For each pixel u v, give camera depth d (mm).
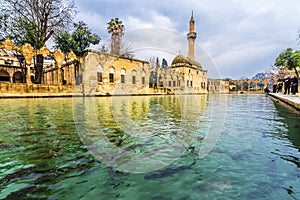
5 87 13320
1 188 1775
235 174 2096
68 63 19375
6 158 2479
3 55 27781
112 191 1747
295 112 7492
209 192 1739
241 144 3168
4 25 17672
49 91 15484
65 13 20797
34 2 19016
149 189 1785
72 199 1621
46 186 1816
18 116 5719
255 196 1678
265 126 4645
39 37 18922
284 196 1680
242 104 11828
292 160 2488
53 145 3008
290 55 18594
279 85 25266
